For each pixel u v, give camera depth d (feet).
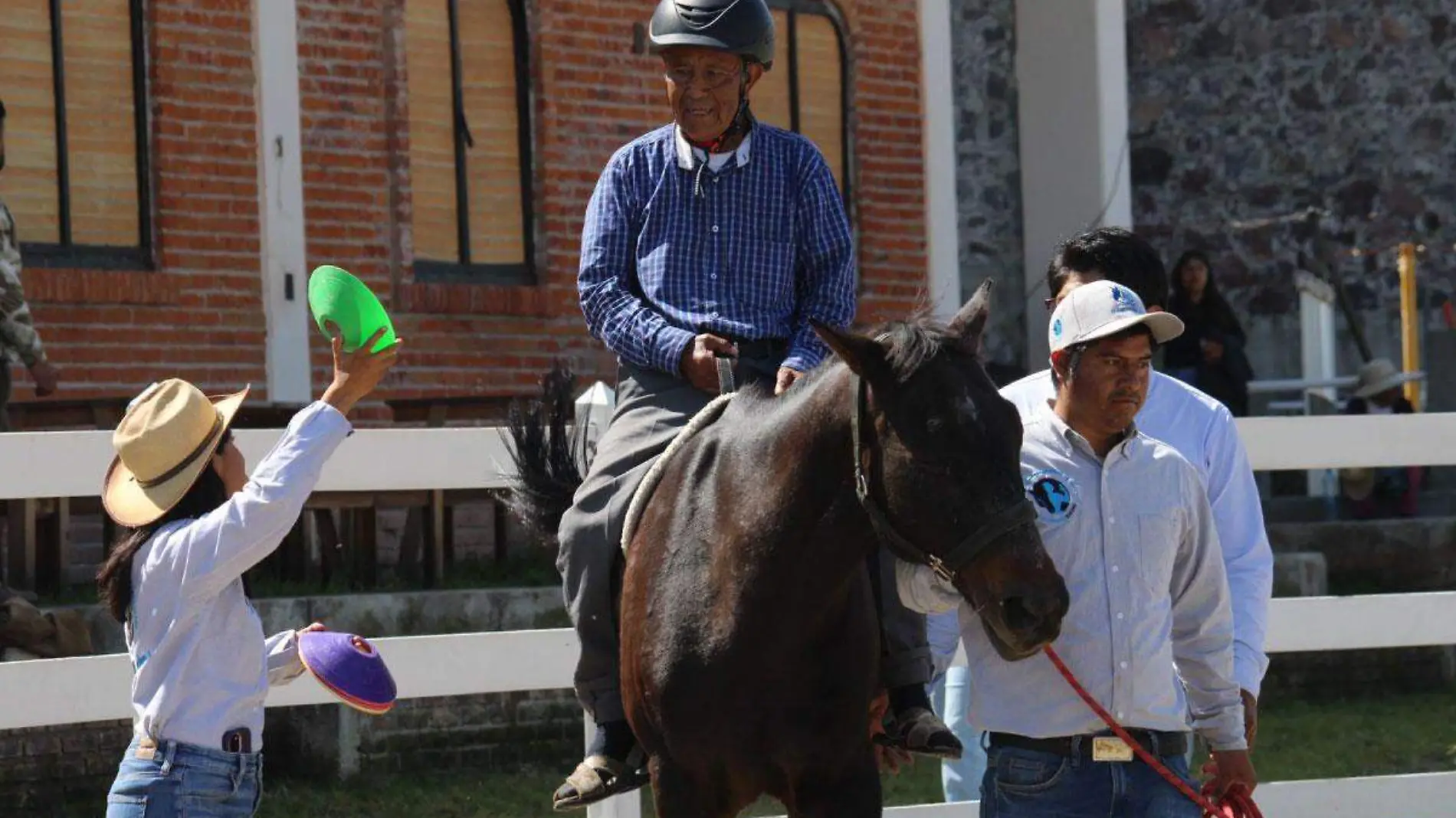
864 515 18.48
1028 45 63.82
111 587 18.48
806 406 18.92
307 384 48.14
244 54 47.32
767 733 19.25
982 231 63.57
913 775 37.58
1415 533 52.37
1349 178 71.67
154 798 18.02
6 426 36.27
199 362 46.50
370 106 49.21
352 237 48.91
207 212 46.73
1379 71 71.10
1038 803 18.47
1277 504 58.49
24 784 32.32
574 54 52.75
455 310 50.24
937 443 17.12
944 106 59.72
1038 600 16.60
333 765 34.65
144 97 46.16
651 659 19.65
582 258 22.27
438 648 25.54
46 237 44.98
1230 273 73.26
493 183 51.98
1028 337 64.08
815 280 22.22
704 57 21.36
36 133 44.86
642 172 22.12
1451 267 69.82
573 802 21.36
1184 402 20.95
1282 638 28.63
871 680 19.60
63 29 45.21
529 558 44.04
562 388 23.82
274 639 19.76
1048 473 18.47
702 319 21.62
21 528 35.73
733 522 19.20
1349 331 71.05
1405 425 29.30
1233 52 73.51
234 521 17.80
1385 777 29.40
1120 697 18.17
